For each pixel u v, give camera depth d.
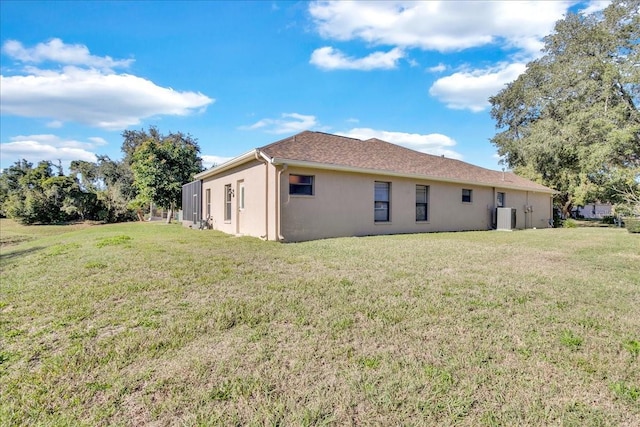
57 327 3.34
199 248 7.97
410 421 1.97
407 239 10.10
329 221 10.68
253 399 2.18
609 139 17.55
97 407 2.13
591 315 3.57
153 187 20.67
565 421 1.95
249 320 3.44
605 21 21.59
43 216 23.53
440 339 2.99
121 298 4.19
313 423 1.96
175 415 2.05
